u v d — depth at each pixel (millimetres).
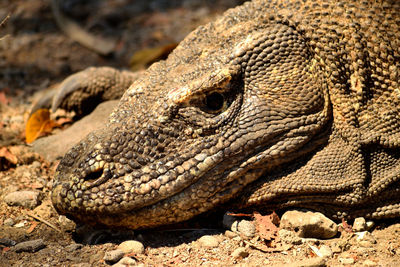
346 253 7977
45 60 17516
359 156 8422
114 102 11672
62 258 7836
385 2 8758
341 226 8461
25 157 10984
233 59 8312
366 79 8523
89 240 8305
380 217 8625
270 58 8359
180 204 8078
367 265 7641
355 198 8359
